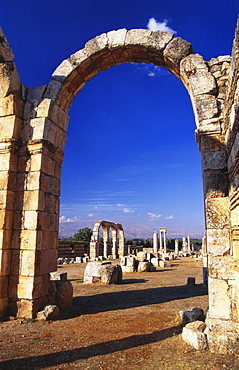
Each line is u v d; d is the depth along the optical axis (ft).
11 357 16.58
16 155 28.27
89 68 31.17
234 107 17.11
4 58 27.40
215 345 17.15
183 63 25.59
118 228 138.51
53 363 15.84
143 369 14.96
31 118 28.78
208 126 23.21
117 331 21.71
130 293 38.14
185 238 184.85
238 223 18.08
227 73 24.04
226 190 21.94
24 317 24.80
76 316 26.45
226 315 19.89
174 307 29.50
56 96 29.63
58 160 30.76
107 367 15.31
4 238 25.79
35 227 26.09
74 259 106.83
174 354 16.88
